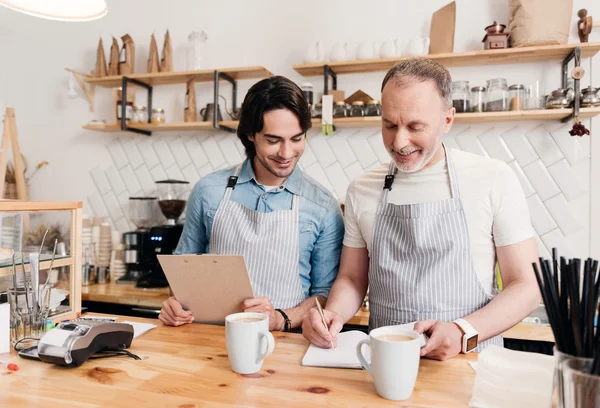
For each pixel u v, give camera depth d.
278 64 2.83
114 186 3.15
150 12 3.08
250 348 0.92
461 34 2.54
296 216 1.60
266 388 0.87
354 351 1.06
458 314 1.29
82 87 3.11
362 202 1.45
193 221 1.71
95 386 0.87
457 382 0.90
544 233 2.42
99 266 2.78
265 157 1.47
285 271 1.58
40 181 3.30
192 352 1.07
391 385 0.81
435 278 1.30
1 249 1.19
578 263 0.68
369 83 2.69
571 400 0.66
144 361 1.01
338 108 2.53
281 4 2.83
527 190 2.44
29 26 3.32
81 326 1.01
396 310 1.35
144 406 0.79
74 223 1.33
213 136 2.96
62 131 3.26
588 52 2.27
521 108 2.30
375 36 2.67
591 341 0.67
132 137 3.12
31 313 1.14
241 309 1.34
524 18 2.25
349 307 1.38
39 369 0.96
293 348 1.11
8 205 1.15
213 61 2.95
